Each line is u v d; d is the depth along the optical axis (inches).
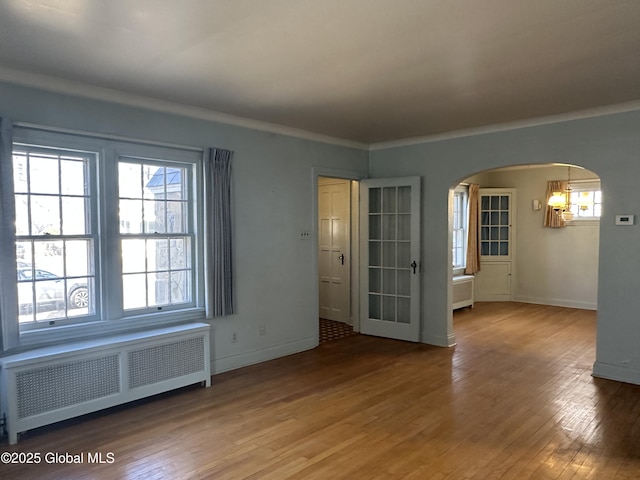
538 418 138.1
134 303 160.4
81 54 117.1
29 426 124.2
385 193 240.8
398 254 237.9
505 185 348.8
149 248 164.4
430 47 113.1
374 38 107.4
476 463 111.9
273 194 201.8
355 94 153.6
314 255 220.2
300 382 171.6
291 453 117.2
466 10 93.5
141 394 147.3
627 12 94.8
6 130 125.4
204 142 176.7
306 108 171.5
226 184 181.2
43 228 138.5
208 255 175.8
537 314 299.4
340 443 122.6
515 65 126.4
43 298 138.8
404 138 229.6
